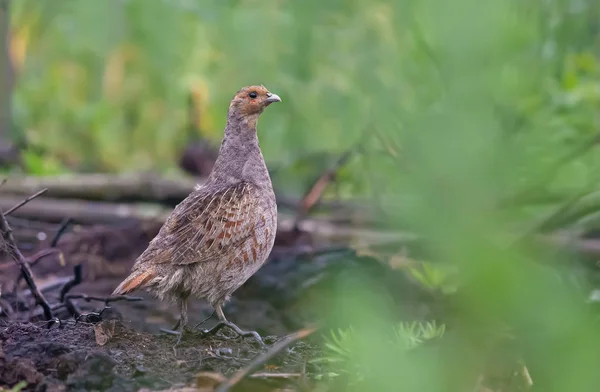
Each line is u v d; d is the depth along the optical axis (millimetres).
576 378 2828
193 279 7820
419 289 10320
